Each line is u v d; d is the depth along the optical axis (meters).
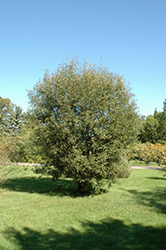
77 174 9.44
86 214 7.21
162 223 6.23
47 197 10.09
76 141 9.34
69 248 4.83
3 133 11.48
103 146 9.22
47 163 10.57
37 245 5.00
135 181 14.11
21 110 29.27
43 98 10.37
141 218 6.72
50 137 9.71
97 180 9.87
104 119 9.23
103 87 9.71
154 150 23.27
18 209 8.01
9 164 11.96
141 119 10.95
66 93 9.70
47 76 10.70
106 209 7.75
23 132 11.89
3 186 13.12
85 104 9.36
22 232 5.77
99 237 5.38
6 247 4.91
